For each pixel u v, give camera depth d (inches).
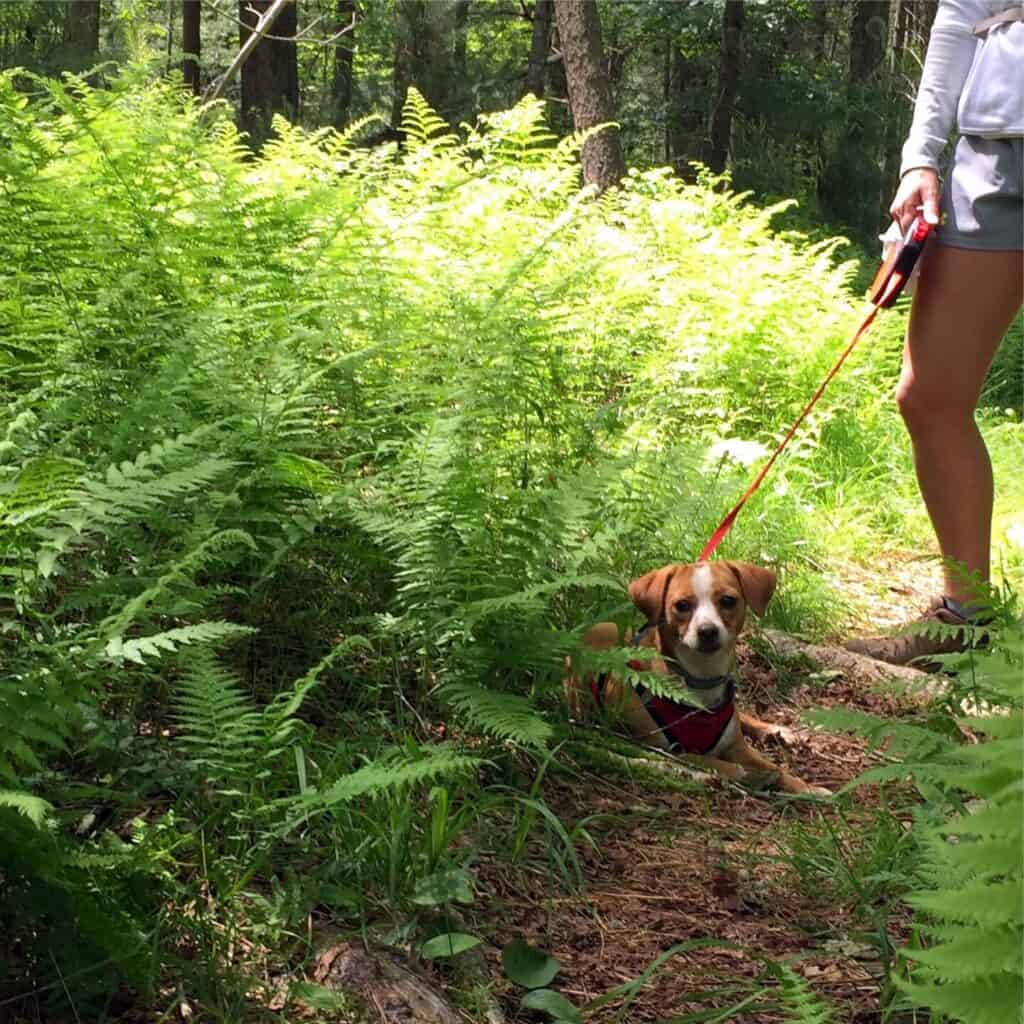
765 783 90.7
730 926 73.0
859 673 109.2
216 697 69.7
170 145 118.1
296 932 66.3
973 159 108.7
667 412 128.8
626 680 87.3
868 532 145.6
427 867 69.9
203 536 78.4
